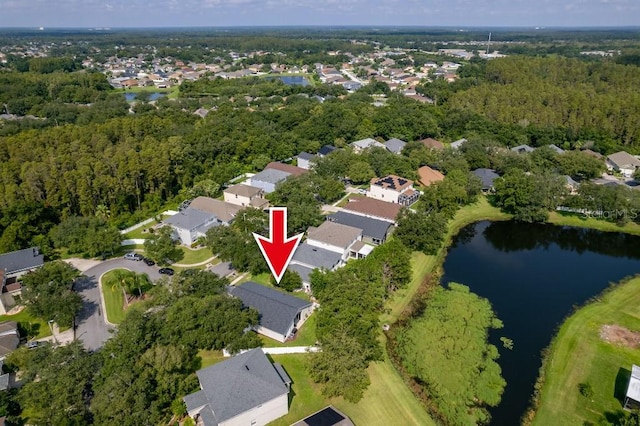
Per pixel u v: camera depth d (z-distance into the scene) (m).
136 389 42.00
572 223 95.19
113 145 111.06
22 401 42.31
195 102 196.62
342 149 123.81
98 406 40.34
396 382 50.34
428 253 80.38
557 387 50.47
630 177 117.88
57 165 88.81
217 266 73.06
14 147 99.44
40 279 58.88
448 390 49.91
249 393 42.34
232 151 124.06
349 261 71.12
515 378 52.12
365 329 53.31
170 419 43.50
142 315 52.31
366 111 162.62
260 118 156.12
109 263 75.00
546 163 119.31
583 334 59.50
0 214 79.12
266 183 105.25
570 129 139.75
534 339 58.91
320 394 47.94
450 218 93.62
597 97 155.62
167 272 71.19
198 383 46.94
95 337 56.56
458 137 152.50
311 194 90.44
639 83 182.25
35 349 49.09
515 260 81.44
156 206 96.00
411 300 66.56
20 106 177.50
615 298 68.44
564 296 69.25
